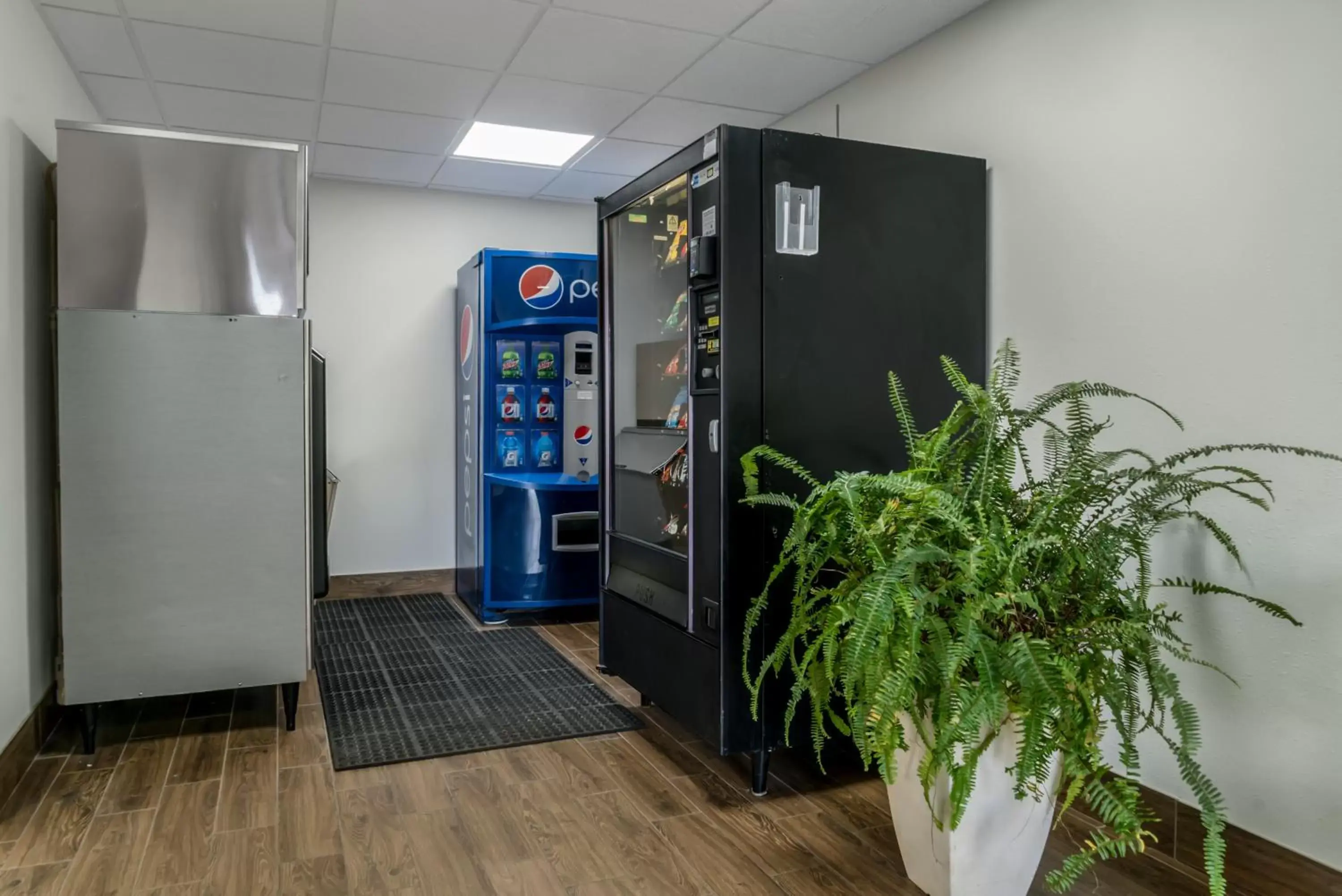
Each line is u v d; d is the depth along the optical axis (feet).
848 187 8.10
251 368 9.08
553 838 7.09
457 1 9.02
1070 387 6.43
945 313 8.56
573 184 15.94
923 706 5.69
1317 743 6.22
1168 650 5.97
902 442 8.31
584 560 14.35
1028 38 8.52
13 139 8.32
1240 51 6.66
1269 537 6.49
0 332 7.89
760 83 11.23
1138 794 5.38
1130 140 7.53
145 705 10.28
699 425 8.01
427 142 13.61
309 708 10.17
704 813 7.56
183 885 6.32
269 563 9.20
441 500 16.65
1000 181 8.80
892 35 9.78
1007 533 5.76
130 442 8.74
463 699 10.46
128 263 8.71
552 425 14.49
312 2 9.05
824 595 6.41
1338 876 6.07
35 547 8.87
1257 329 6.58
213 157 8.93
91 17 9.36
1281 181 6.41
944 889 6.05
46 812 7.45
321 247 15.81
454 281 16.65
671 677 8.63
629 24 9.56
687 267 8.68
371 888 6.31
